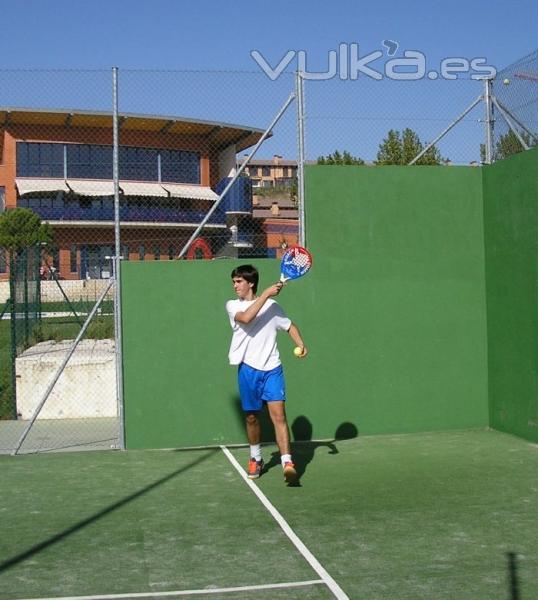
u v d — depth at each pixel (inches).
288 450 253.8
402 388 336.8
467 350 342.3
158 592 167.8
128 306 319.3
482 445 310.2
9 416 393.4
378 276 334.6
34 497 246.1
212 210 327.6
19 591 169.2
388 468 276.4
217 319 323.9
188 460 297.1
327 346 330.6
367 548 193.5
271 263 327.6
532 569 177.6
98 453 311.7
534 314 309.3
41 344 493.7
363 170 333.7
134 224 605.0
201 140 446.9
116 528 212.8
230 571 179.5
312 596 164.1
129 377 318.7
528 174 311.1
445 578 173.0
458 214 342.0
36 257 601.0
